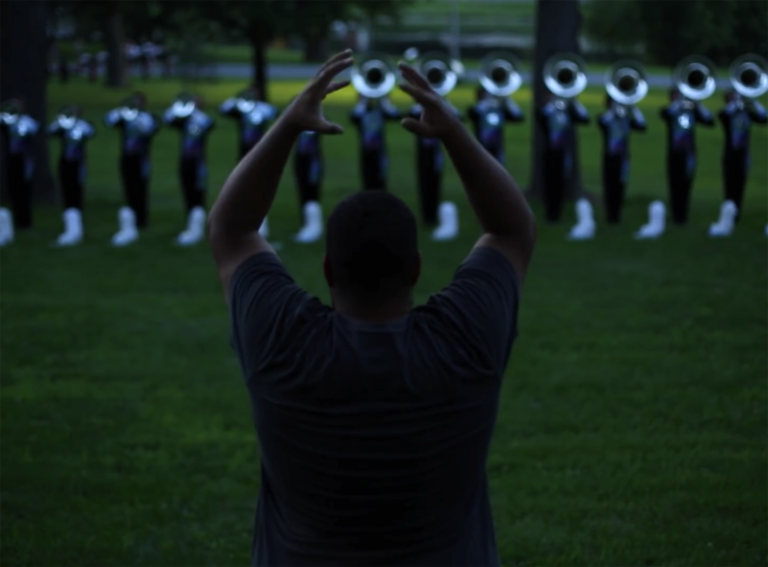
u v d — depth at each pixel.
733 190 14.29
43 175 16.73
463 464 2.26
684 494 5.84
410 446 2.21
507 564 5.10
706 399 7.46
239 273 2.40
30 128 14.10
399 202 2.32
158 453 6.48
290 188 18.89
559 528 5.46
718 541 5.29
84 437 6.75
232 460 6.40
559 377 7.96
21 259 12.37
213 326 9.49
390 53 57.06
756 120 14.11
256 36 28.41
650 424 6.99
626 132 14.46
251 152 2.42
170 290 10.88
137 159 14.13
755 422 7.00
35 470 6.19
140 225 14.40
